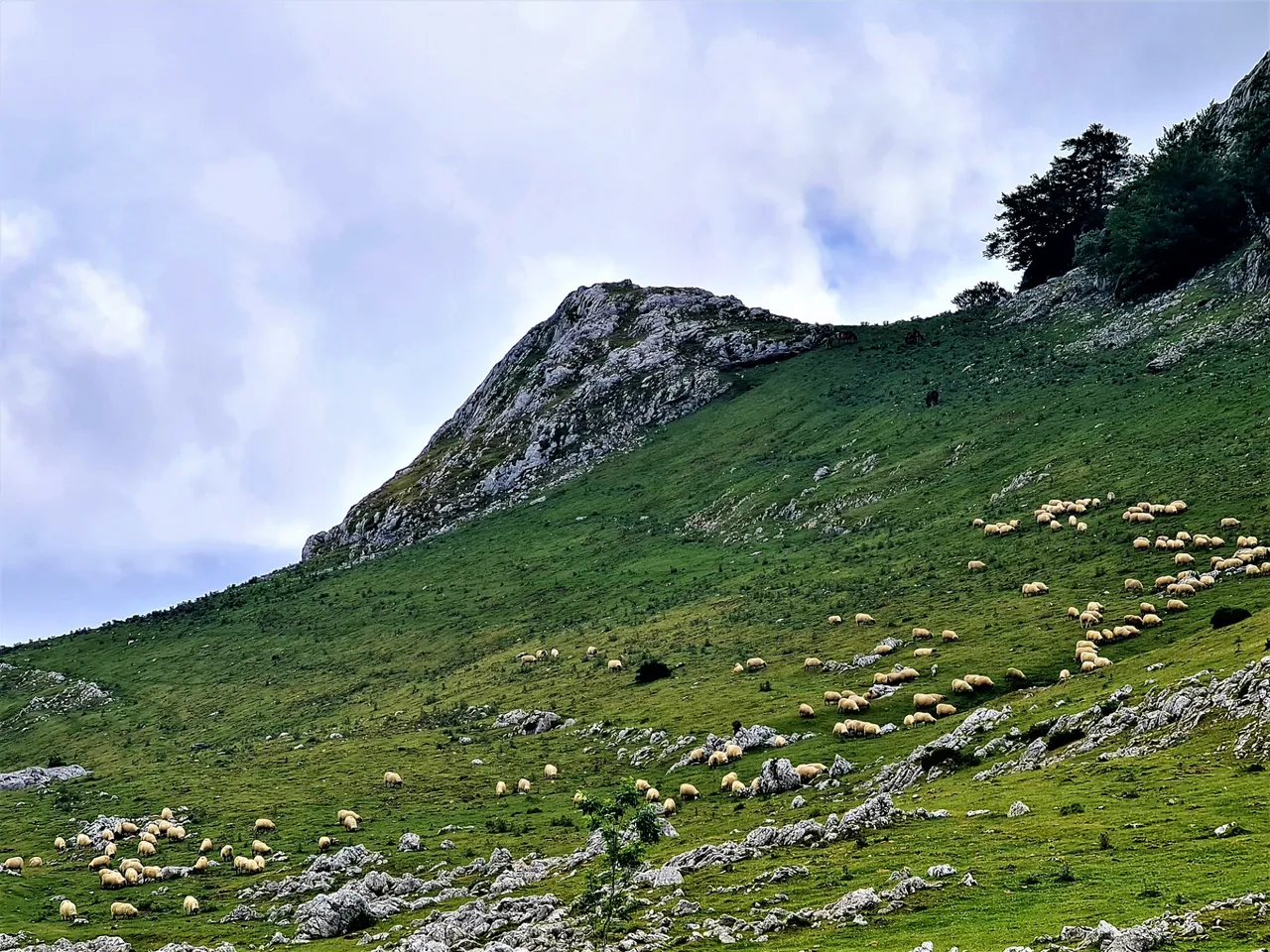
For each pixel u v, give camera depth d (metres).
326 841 86.50
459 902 62.28
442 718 135.12
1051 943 33.03
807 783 79.94
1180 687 62.56
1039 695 80.19
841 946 36.84
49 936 66.00
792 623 133.62
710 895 48.62
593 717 117.62
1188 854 40.31
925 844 49.91
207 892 77.00
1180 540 112.62
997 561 129.50
